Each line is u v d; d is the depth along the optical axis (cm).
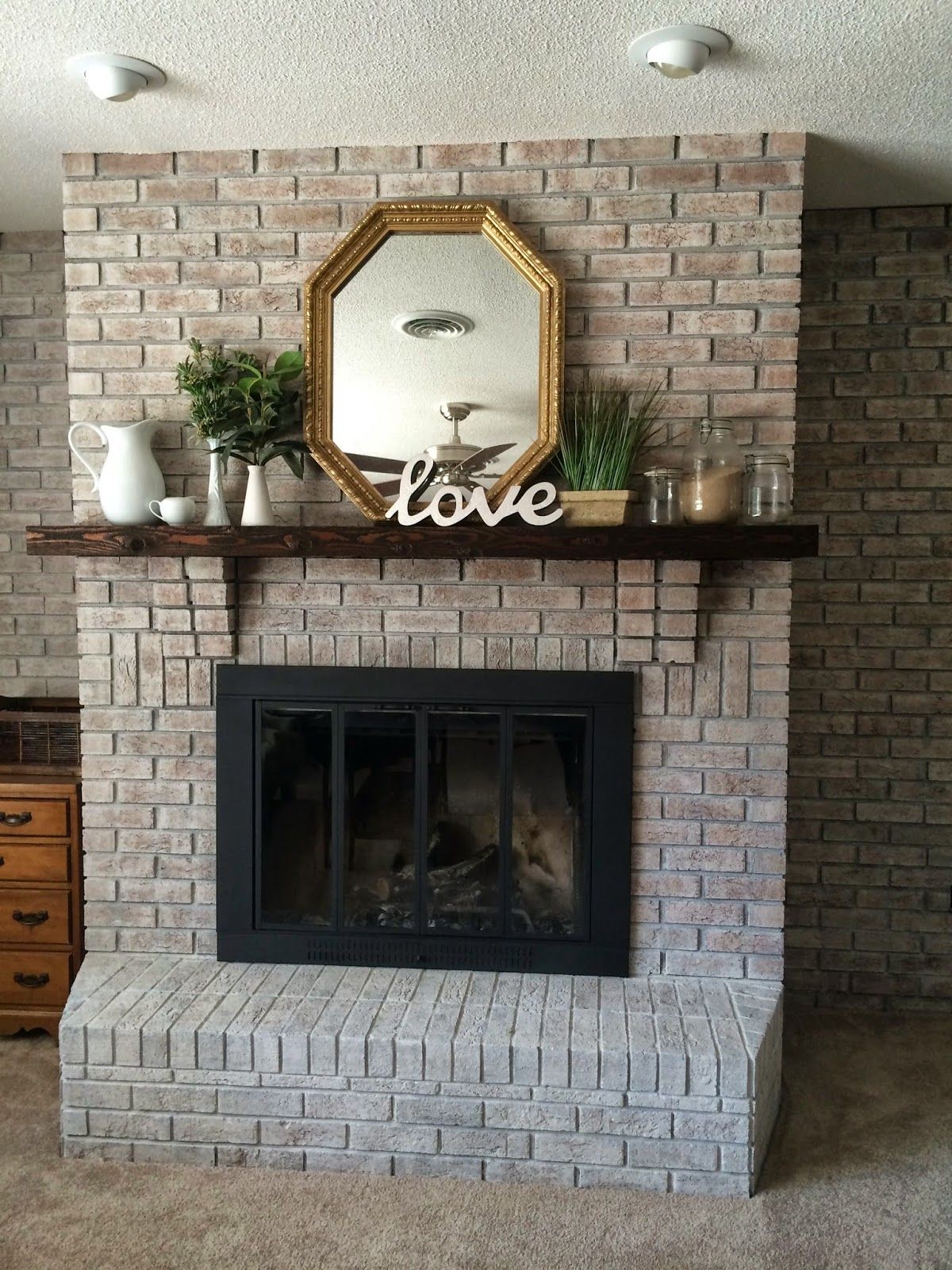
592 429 229
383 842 249
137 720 250
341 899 247
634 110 218
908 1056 265
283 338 242
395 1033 215
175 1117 220
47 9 176
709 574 237
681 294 233
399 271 236
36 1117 237
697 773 239
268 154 240
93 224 244
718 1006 228
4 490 311
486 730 244
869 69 198
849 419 284
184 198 242
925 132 227
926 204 277
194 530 229
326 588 245
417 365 237
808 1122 234
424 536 224
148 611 247
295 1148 218
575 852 244
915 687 286
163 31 184
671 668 238
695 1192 209
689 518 224
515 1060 211
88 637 249
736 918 240
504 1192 210
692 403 235
